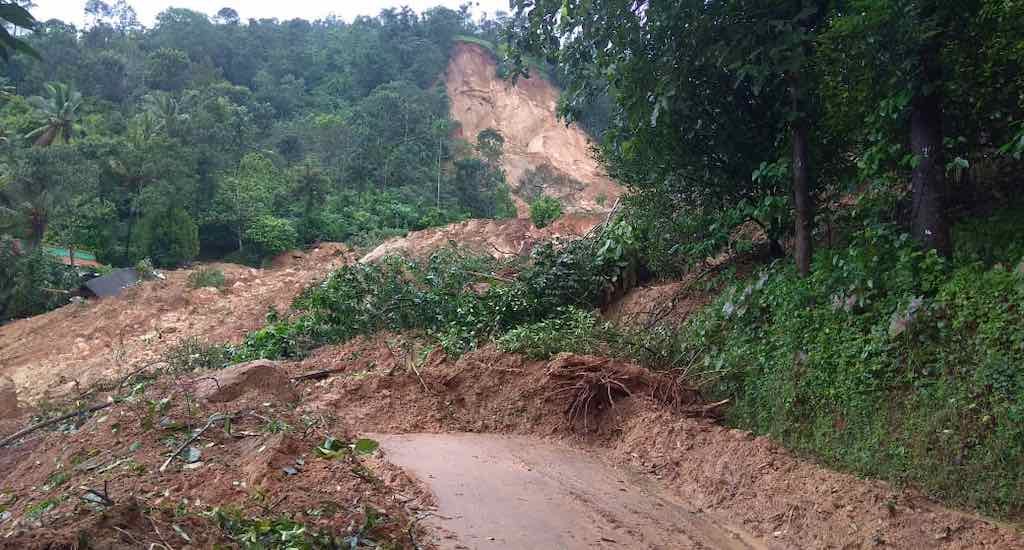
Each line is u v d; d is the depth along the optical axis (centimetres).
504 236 2505
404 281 1296
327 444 649
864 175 803
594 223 2312
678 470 690
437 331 1173
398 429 847
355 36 9006
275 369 899
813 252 930
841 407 699
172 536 381
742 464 636
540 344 946
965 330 634
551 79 8638
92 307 2945
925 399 628
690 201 1098
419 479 625
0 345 2698
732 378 848
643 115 971
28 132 5150
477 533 511
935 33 698
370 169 6181
